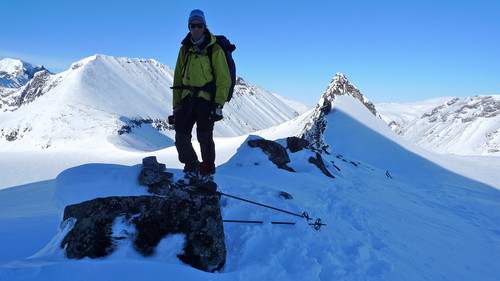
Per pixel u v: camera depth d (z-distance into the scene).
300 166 17.14
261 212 5.85
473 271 6.37
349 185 15.80
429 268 5.96
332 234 6.20
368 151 63.31
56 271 2.56
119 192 5.06
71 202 5.14
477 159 67.38
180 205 3.75
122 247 3.32
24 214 5.42
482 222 12.78
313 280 4.07
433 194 21.80
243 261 4.06
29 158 115.88
